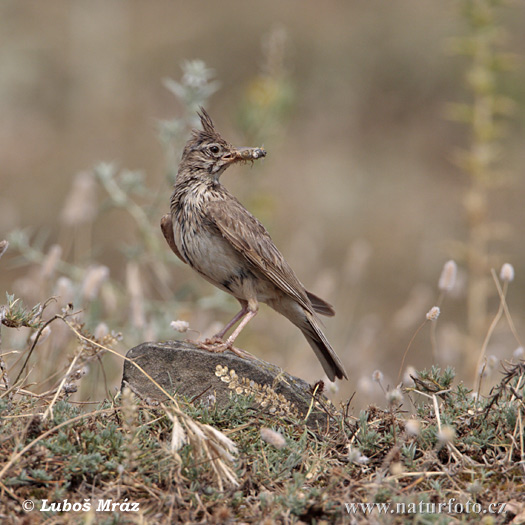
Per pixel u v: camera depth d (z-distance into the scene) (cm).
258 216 1312
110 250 2047
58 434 648
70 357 791
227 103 2830
